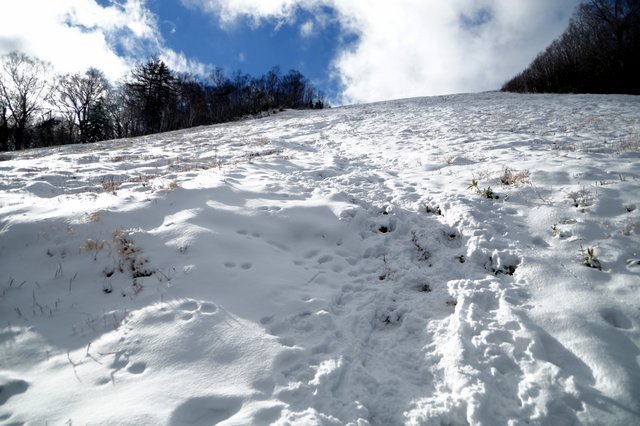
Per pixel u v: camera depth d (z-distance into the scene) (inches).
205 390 121.8
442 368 132.5
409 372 135.6
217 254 201.2
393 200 284.8
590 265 177.6
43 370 133.5
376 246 226.7
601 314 144.9
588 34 1665.8
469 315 153.8
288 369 133.3
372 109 1258.6
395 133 679.7
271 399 119.9
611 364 121.3
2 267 191.0
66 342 147.3
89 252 200.1
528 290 167.5
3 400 121.5
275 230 239.9
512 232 215.6
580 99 980.6
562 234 206.5
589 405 109.6
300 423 108.8
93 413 112.8
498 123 653.3
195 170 378.3
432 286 185.3
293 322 160.7
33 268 190.7
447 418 114.7
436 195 278.8
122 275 186.7
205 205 251.9
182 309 161.3
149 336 146.0
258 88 2901.1
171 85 2325.3
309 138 733.3
